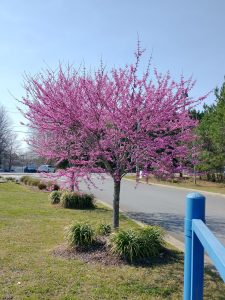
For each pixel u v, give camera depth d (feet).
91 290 17.12
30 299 15.96
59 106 23.29
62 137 25.00
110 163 25.71
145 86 24.30
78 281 18.19
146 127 23.50
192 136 25.25
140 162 24.00
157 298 16.51
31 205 47.50
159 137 23.77
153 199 65.00
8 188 74.69
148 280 18.53
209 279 19.11
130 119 23.17
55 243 25.58
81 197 47.09
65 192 47.16
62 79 26.23
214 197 74.28
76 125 23.85
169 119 24.18
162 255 22.43
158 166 23.80
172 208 53.06
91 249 22.86
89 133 24.00
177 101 24.39
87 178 25.36
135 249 21.39
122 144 24.43
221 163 94.89
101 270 19.86
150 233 23.09
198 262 9.97
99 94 23.32
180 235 33.55
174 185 100.22
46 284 17.69
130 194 73.41
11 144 264.52
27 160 246.88
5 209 42.55
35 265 20.51
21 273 19.19
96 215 41.32
